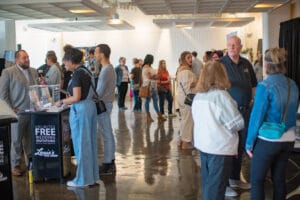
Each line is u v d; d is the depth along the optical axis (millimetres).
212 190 2750
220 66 2777
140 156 5734
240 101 3756
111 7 12117
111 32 17203
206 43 16781
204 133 2744
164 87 9477
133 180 4543
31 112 4453
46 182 4543
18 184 4492
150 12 9641
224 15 13141
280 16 9297
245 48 15109
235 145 2742
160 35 17047
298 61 6188
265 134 2789
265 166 2854
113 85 4773
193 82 5918
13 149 4789
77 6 8906
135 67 11289
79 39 17328
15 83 4758
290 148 2854
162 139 6988
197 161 5363
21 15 10039
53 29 15594
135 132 7762
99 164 5281
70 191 4203
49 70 6281
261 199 2895
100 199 3939
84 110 4203
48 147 4496
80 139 4258
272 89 2746
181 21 13391
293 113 2809
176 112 10688
